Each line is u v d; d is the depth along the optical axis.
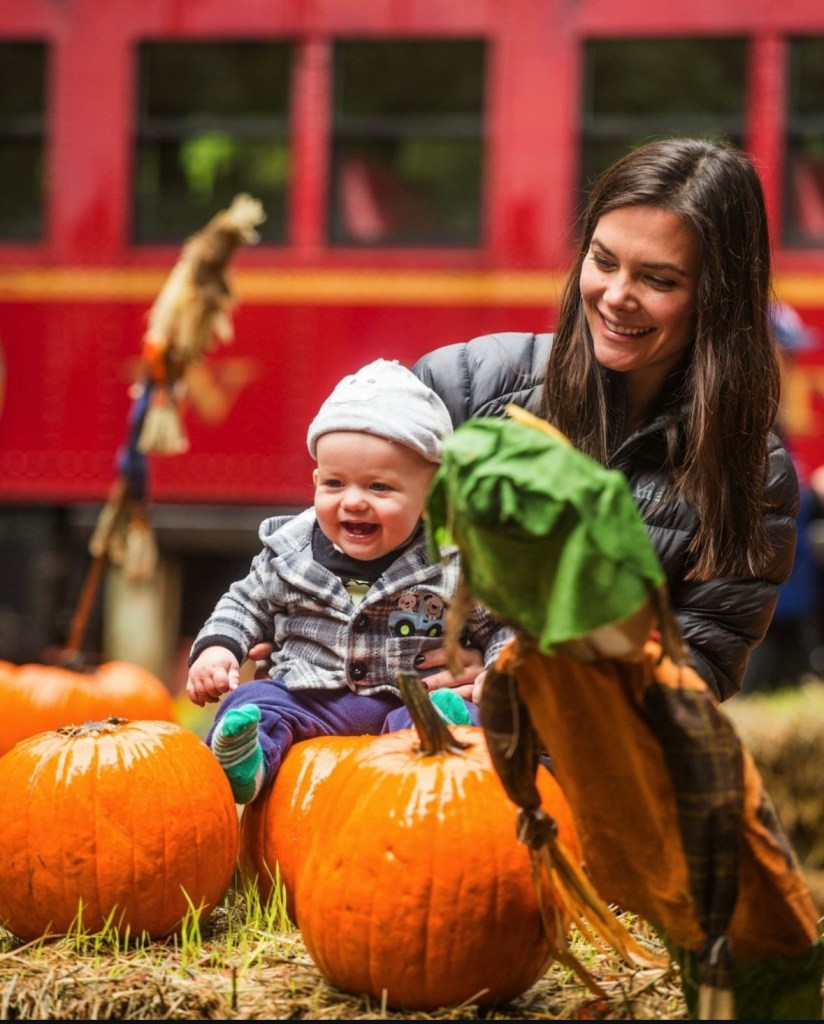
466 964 5.13
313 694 6.40
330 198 19.17
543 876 5.13
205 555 20.39
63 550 20.00
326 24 19.02
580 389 6.33
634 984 5.46
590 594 4.04
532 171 18.66
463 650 6.36
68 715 10.81
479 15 18.75
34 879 5.97
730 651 6.23
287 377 19.36
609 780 4.54
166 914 6.05
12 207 19.70
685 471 6.11
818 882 13.70
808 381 18.28
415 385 6.09
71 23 19.44
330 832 5.30
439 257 18.95
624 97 18.56
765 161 18.22
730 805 4.40
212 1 19.22
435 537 4.36
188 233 19.39
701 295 5.89
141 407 11.78
